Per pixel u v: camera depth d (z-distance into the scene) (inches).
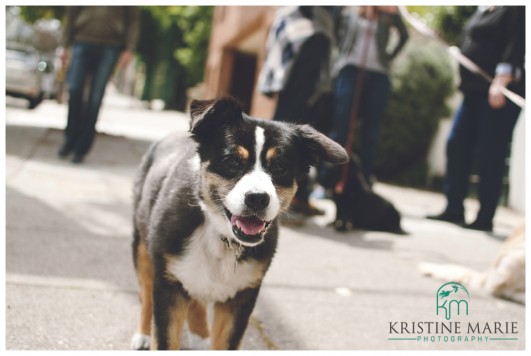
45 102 660.1
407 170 413.7
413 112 391.9
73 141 287.6
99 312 118.7
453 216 249.9
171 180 104.6
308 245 189.9
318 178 235.9
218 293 99.1
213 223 98.2
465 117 239.5
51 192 215.3
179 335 100.0
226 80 726.5
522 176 308.0
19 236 158.1
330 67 220.4
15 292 121.5
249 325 121.1
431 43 404.5
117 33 269.9
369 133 238.7
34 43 538.9
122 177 265.0
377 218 221.1
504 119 223.3
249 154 100.0
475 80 227.5
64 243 158.4
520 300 148.8
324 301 139.6
